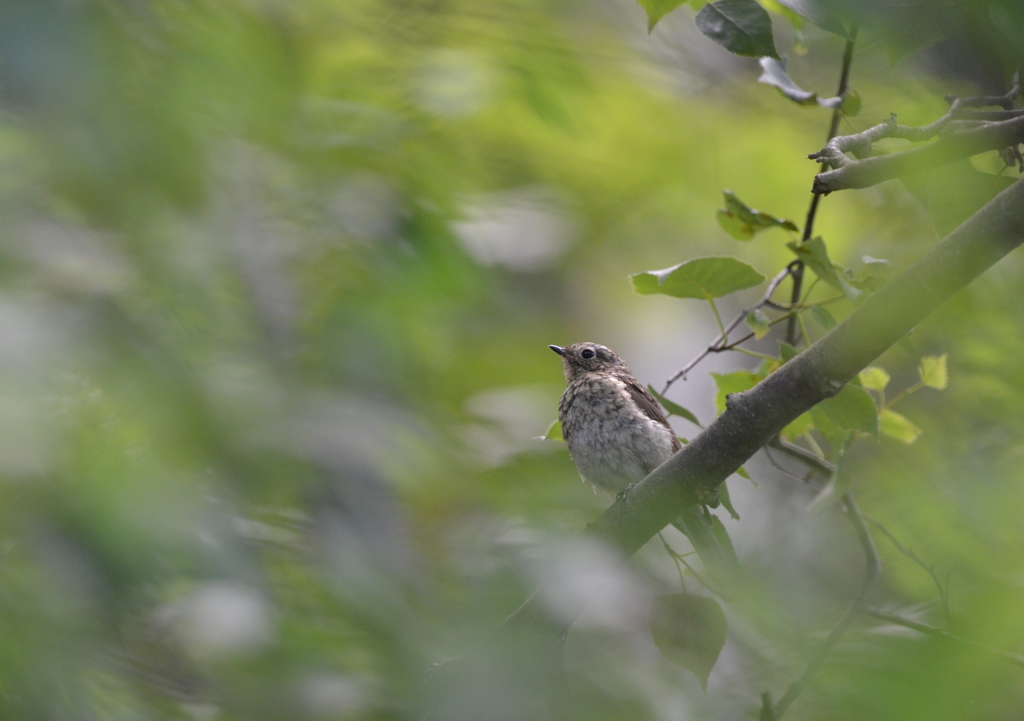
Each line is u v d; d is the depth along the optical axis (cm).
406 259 1045
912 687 654
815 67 1227
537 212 1368
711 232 1620
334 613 808
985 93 645
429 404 1045
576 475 1054
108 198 807
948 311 984
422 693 750
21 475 635
